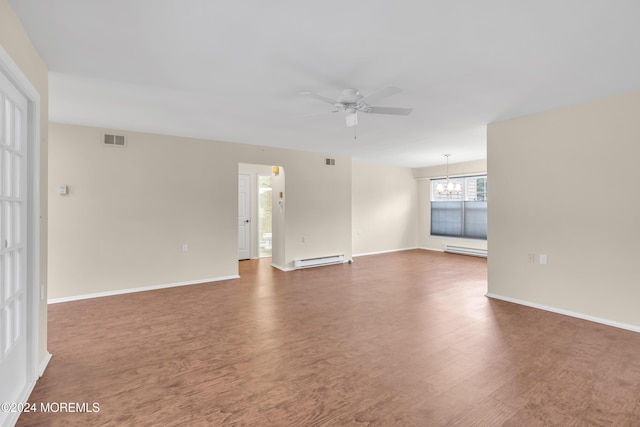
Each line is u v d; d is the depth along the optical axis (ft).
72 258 13.75
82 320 11.27
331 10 5.82
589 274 11.04
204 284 16.49
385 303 13.23
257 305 13.01
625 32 6.54
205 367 7.97
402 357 8.46
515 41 6.93
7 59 5.41
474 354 8.62
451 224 27.17
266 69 8.30
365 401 6.56
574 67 8.21
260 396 6.75
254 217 24.98
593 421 5.91
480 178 25.21
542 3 5.61
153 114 12.25
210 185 17.13
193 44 7.06
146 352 8.80
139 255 15.23
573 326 10.53
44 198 7.97
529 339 9.55
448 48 7.23
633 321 10.12
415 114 12.26
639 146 9.91
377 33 6.62
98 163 14.25
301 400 6.61
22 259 6.74
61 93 10.00
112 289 14.60
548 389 6.96
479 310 12.25
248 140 17.20
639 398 6.61
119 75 8.65
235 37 6.78
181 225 16.31
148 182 15.42
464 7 5.74
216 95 10.16
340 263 22.24
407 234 29.12
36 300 7.17
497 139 13.52
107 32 6.57
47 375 7.57
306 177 20.76
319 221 21.40
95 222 14.21
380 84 9.27
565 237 11.62
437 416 6.07
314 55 7.57
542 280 12.29
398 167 28.37
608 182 10.55
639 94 9.86
